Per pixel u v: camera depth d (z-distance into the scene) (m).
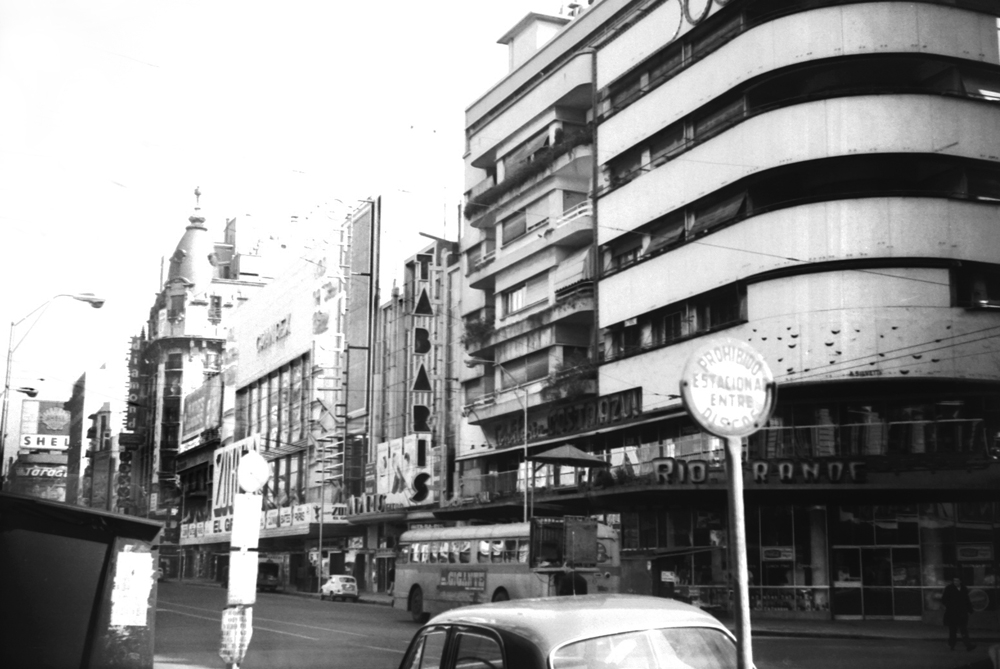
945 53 31.22
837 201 30.94
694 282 35.56
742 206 33.78
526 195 47.62
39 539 13.95
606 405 39.97
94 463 160.12
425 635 6.73
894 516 31.59
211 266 136.12
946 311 30.03
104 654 13.90
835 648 22.67
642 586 35.28
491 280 51.62
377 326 69.81
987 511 30.44
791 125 31.97
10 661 13.62
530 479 45.50
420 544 33.88
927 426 29.95
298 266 86.75
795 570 32.59
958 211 30.56
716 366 5.34
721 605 33.31
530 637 5.68
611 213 41.09
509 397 47.38
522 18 50.88
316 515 71.31
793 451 31.19
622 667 5.61
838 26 31.67
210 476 106.56
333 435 73.75
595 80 43.03
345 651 21.94
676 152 37.09
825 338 30.55
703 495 32.91
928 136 30.80
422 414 58.78
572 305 42.78
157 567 14.39
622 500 34.88
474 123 53.81
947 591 22.27
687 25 37.28
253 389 97.25
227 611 13.03
